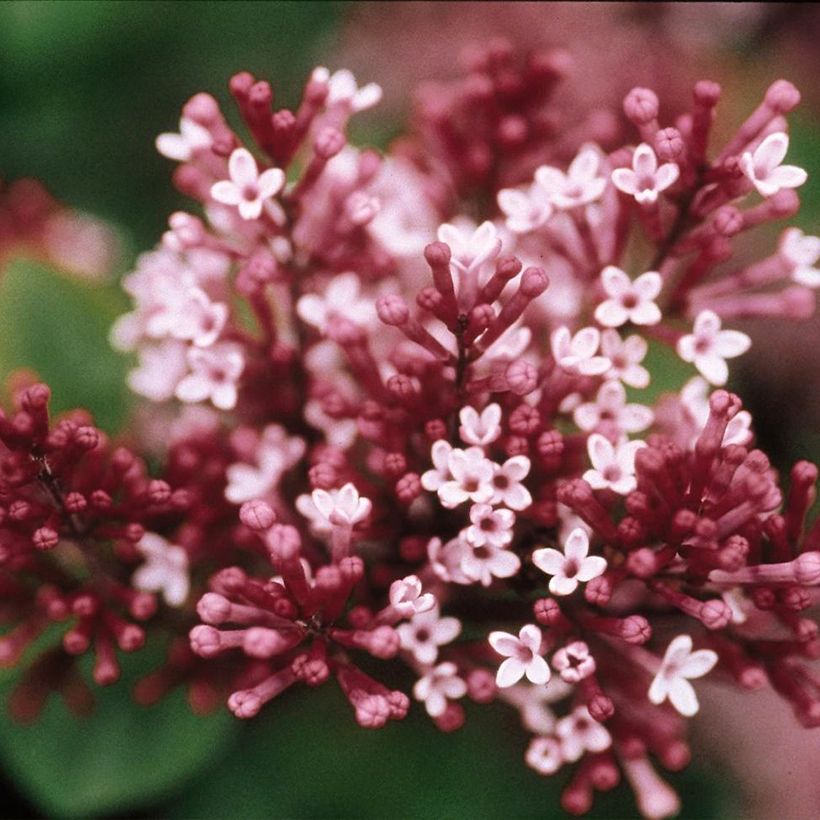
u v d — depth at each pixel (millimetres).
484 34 372
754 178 275
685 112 371
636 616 269
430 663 278
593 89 368
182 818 320
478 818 319
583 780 282
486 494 267
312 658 268
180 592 296
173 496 287
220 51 363
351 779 322
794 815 332
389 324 276
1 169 362
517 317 276
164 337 323
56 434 274
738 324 360
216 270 309
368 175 300
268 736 324
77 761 310
